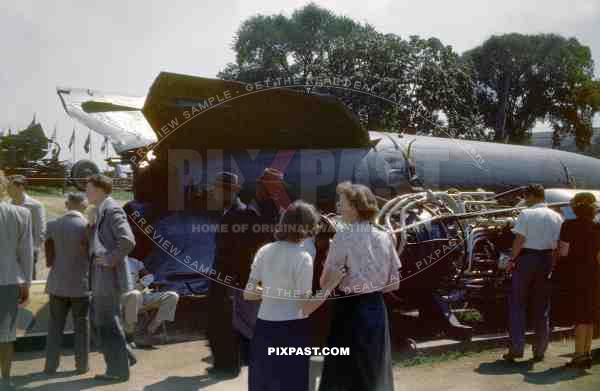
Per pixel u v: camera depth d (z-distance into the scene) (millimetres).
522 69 27656
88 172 8711
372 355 3586
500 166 8992
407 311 7090
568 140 33438
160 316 5895
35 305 6289
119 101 6965
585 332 5223
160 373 4953
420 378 4965
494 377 5000
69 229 4801
